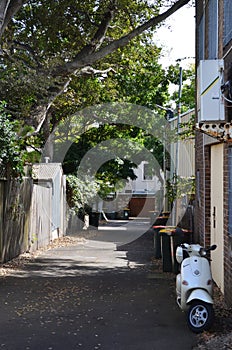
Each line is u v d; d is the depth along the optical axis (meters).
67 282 10.41
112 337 6.48
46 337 6.46
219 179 9.39
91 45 16.03
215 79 7.78
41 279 10.73
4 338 6.40
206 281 6.96
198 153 12.14
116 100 24.05
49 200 18.19
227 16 8.12
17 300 8.62
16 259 13.44
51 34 15.96
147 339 6.40
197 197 12.34
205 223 10.73
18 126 13.02
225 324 6.99
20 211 13.53
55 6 15.48
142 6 15.77
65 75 15.58
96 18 16.55
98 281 10.58
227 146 8.03
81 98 22.28
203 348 6.02
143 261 13.88
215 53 9.44
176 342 6.28
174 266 11.41
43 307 8.11
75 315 7.61
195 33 13.20
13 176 12.39
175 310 7.93
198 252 7.27
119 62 20.47
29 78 13.61
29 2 15.66
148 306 8.22
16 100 14.66
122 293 9.30
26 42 15.95
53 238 19.17
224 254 8.35
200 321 6.69
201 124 6.64
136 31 14.35
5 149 11.21
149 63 23.94
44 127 21.59
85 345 6.14
